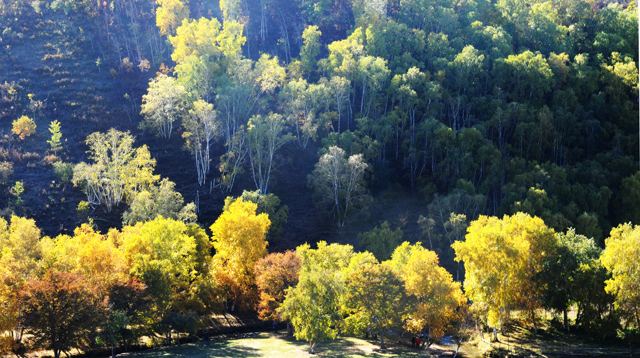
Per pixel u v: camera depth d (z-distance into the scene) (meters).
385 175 137.38
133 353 75.62
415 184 137.75
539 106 154.00
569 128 145.25
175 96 148.38
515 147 141.75
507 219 92.12
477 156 132.75
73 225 118.56
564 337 84.81
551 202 115.56
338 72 165.00
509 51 170.38
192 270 94.38
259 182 138.62
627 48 178.88
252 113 158.62
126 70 177.38
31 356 71.50
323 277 76.44
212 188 136.00
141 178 124.00
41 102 157.12
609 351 77.50
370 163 143.50
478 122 148.38
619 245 75.62
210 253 113.81
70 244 83.50
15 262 74.88
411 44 178.62
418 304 78.25
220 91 150.00
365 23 189.62
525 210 112.31
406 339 87.88
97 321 67.81
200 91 157.00
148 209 111.12
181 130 153.88
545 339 84.12
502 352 78.44
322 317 73.81
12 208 119.25
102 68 178.25
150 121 152.62
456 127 153.38
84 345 77.62
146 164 135.50
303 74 179.00
